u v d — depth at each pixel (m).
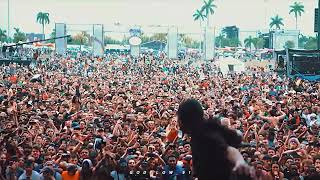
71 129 18.31
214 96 35.22
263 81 49.38
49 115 22.41
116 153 14.12
